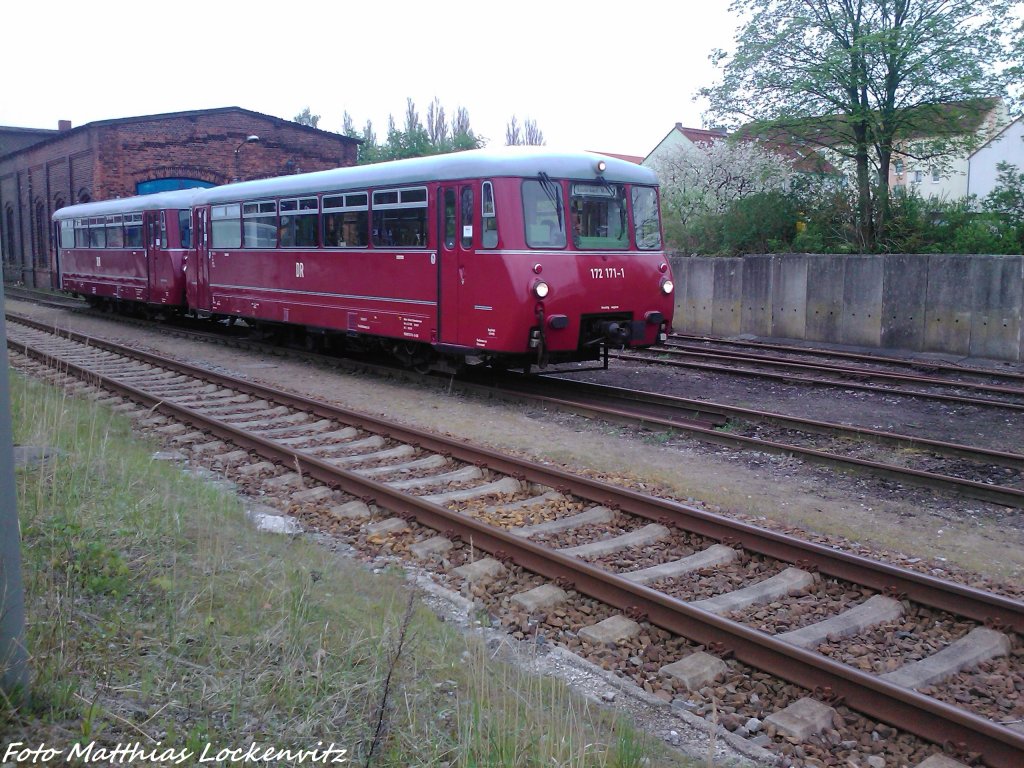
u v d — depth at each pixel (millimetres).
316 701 3771
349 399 12508
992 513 7492
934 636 5137
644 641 5102
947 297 17953
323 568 5695
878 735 4121
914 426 11031
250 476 8430
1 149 55156
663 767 3750
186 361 16188
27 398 9781
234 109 35250
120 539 5383
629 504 7207
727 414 11164
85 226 26594
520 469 8188
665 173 32969
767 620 5336
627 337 12367
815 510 7516
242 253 17781
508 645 4969
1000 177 22219
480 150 12000
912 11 21094
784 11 21781
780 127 22891
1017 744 3713
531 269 11469
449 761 3467
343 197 14469
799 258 20406
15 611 3340
